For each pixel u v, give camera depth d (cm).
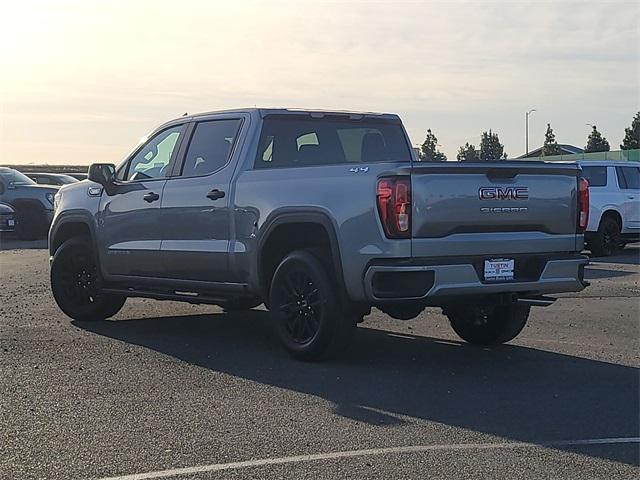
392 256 636
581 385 640
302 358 711
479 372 682
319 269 687
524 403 587
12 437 503
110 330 869
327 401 587
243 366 696
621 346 797
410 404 581
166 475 441
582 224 730
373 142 873
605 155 4250
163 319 949
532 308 1036
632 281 1312
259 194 734
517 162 684
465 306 734
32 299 1091
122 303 943
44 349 758
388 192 636
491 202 670
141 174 879
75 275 932
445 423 536
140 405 574
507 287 677
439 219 645
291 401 586
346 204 662
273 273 747
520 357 744
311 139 823
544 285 697
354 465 456
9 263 1614
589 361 729
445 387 630
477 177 664
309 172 702
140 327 890
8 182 2322
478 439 504
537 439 505
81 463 459
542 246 702
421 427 527
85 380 643
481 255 669
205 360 718
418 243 639
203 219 785
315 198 685
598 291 1195
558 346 797
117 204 877
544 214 702
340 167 679
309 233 719
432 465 457
